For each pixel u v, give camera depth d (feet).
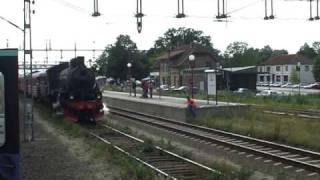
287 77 492.54
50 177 44.39
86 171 47.09
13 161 21.88
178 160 52.16
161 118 105.70
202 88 236.22
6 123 21.80
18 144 21.90
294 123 87.10
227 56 564.30
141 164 46.70
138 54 406.82
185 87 271.69
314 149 61.16
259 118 98.78
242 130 79.15
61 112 107.34
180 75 336.90
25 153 58.70
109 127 88.99
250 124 83.20
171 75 369.09
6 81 21.68
